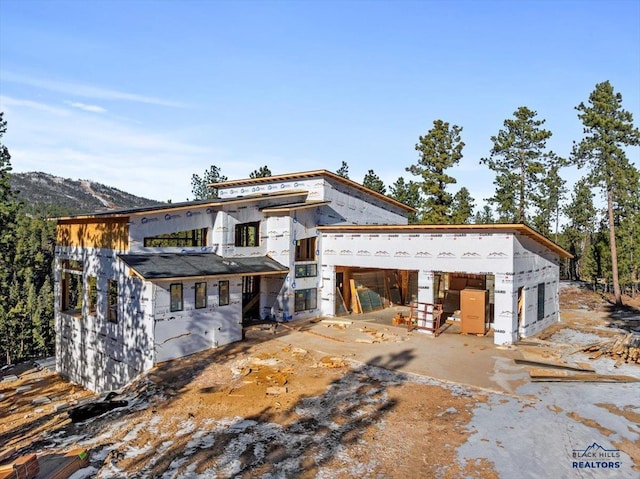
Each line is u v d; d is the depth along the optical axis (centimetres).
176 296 1505
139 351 1496
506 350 1605
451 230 1842
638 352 1461
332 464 809
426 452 848
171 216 1716
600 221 5316
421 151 4041
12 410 1579
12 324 4647
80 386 1856
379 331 1908
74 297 5084
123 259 1507
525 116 3962
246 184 2648
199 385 1245
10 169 2627
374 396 1140
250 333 1845
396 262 2011
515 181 3947
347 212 2528
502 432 925
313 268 2223
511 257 1691
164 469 803
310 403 1097
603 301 3175
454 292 2420
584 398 1112
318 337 1780
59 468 785
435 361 1453
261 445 886
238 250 1961
